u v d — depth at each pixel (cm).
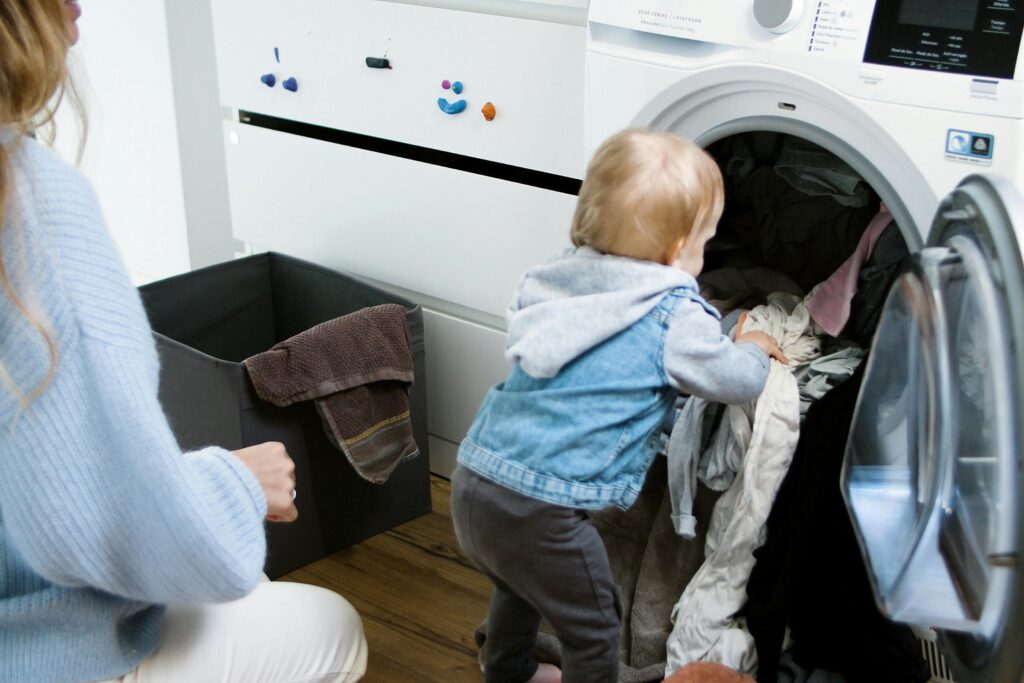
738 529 141
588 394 119
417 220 189
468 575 176
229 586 80
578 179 166
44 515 74
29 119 73
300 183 205
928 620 101
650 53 134
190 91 224
